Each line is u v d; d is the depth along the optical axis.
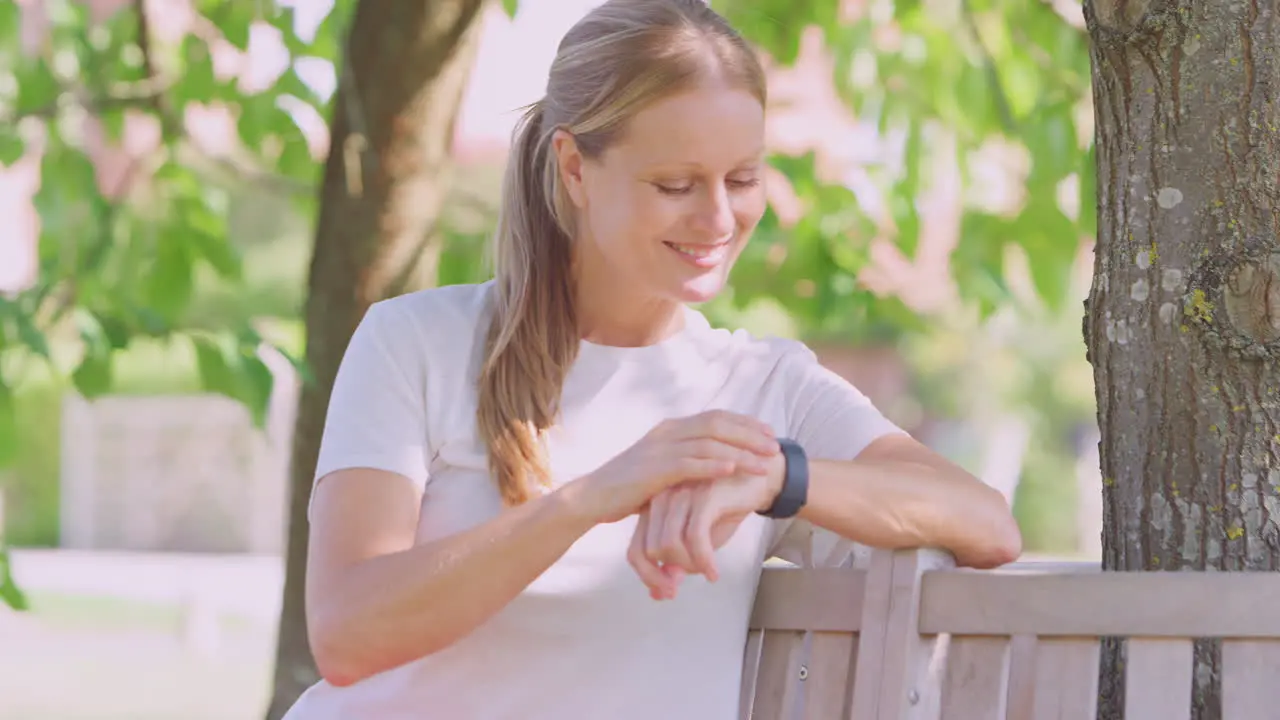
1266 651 1.63
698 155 1.81
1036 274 4.00
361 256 3.28
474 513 1.93
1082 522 15.62
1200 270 1.94
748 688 2.01
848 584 1.94
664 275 1.86
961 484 1.87
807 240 4.18
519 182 1.99
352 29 3.30
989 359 15.40
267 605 13.39
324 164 3.35
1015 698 1.79
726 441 1.72
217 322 3.29
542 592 1.89
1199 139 1.95
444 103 3.31
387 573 1.77
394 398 1.95
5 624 11.96
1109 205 2.06
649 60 1.80
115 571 15.91
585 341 2.01
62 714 8.12
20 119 3.98
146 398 18.72
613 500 1.71
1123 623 1.70
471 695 1.88
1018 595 1.77
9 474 18.77
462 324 2.00
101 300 3.90
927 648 1.83
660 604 1.90
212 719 7.97
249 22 3.97
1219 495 1.92
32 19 4.23
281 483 18.88
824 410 2.04
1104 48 2.02
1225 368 1.92
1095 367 2.08
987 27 4.23
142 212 4.05
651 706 1.90
